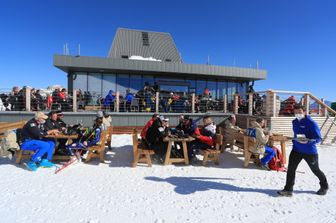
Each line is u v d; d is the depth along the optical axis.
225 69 15.34
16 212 3.50
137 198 4.05
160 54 20.80
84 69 14.02
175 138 6.08
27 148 5.50
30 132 5.54
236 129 7.01
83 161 6.18
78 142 6.13
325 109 10.02
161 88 15.48
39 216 3.40
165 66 14.30
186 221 3.36
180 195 4.22
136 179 4.98
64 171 5.36
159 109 12.08
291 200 4.09
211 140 6.37
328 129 9.72
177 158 6.16
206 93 14.06
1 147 5.65
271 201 4.04
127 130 11.20
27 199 3.92
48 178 4.90
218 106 12.96
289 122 9.31
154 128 6.22
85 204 3.79
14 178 4.86
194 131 6.56
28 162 5.90
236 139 6.78
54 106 10.73
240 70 15.62
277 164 5.84
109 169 5.60
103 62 13.40
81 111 10.79
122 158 6.60
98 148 6.07
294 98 9.92
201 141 6.44
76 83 14.40
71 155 6.12
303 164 6.31
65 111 10.68
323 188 4.32
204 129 6.66
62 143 6.49
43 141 5.63
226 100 12.68
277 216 3.55
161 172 5.48
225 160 6.69
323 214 3.63
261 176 5.34
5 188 4.35
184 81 15.91
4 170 5.35
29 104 10.20
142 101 11.98
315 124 4.14
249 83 17.41
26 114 10.05
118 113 11.12
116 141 8.81
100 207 3.71
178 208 3.74
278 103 9.55
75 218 3.37
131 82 15.08
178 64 14.51
